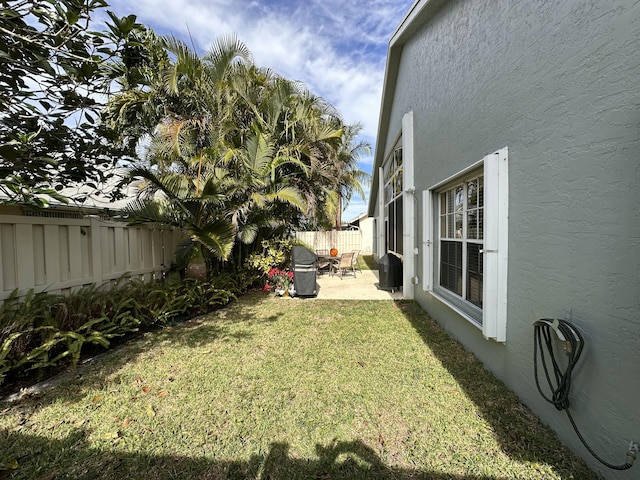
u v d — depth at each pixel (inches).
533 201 88.4
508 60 100.4
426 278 200.5
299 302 245.1
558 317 78.3
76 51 99.6
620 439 61.1
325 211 376.8
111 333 146.1
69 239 160.7
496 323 107.4
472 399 100.3
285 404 98.7
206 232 201.8
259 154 279.9
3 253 131.6
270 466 73.5
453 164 151.9
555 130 78.5
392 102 345.1
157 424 88.3
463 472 70.9
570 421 74.0
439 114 173.9
